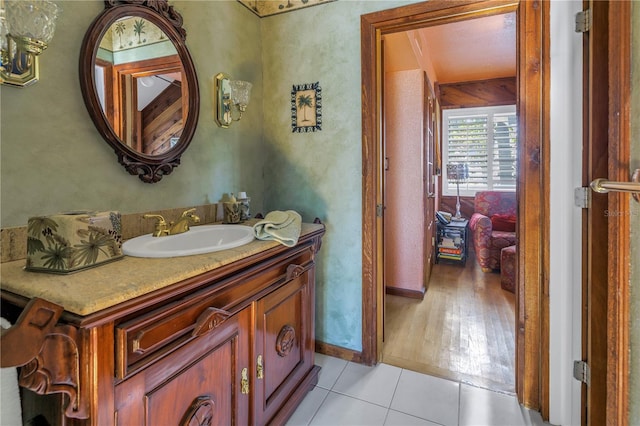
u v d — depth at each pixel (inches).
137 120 52.4
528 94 59.1
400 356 80.3
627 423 40.4
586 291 49.8
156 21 54.5
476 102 185.2
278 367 55.7
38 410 31.6
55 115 42.3
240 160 76.9
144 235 51.8
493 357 79.4
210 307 39.1
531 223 60.2
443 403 63.6
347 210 76.9
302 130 80.2
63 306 26.5
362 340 77.1
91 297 27.0
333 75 75.9
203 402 39.1
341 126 75.9
